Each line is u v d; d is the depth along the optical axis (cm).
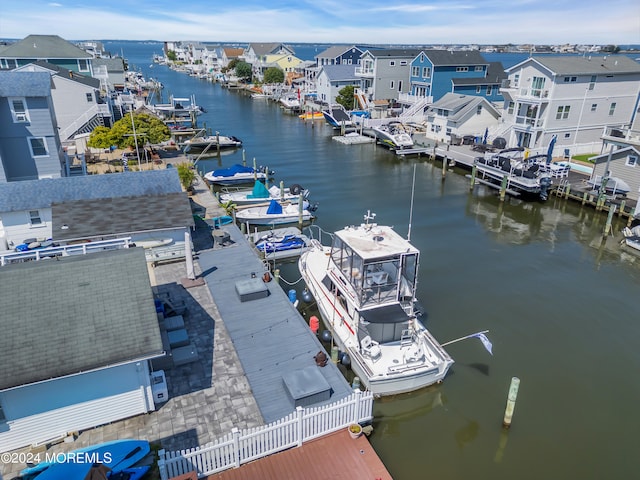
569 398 1620
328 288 1998
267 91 9544
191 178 3584
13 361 1196
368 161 4950
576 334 1988
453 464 1358
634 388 1678
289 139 5909
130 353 1274
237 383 1523
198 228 2855
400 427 1497
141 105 6538
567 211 3544
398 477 1310
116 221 2322
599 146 4850
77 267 1422
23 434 1253
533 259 2714
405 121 6366
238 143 5375
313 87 9088
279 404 1430
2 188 2428
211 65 14538
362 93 7062
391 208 3553
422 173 4531
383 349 1691
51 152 3025
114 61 8212
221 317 1902
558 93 4406
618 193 3444
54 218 2297
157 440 1295
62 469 1017
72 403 1277
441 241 2953
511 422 1512
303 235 2853
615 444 1437
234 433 1182
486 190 4025
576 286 2398
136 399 1359
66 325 1291
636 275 2531
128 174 2670
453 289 2338
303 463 1239
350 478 1199
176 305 1888
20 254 1680
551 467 1353
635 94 4778
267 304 1998
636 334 1998
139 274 1448
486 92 6619
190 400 1445
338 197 3791
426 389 1648
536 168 3772
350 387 1510
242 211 3212
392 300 1727
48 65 5297
